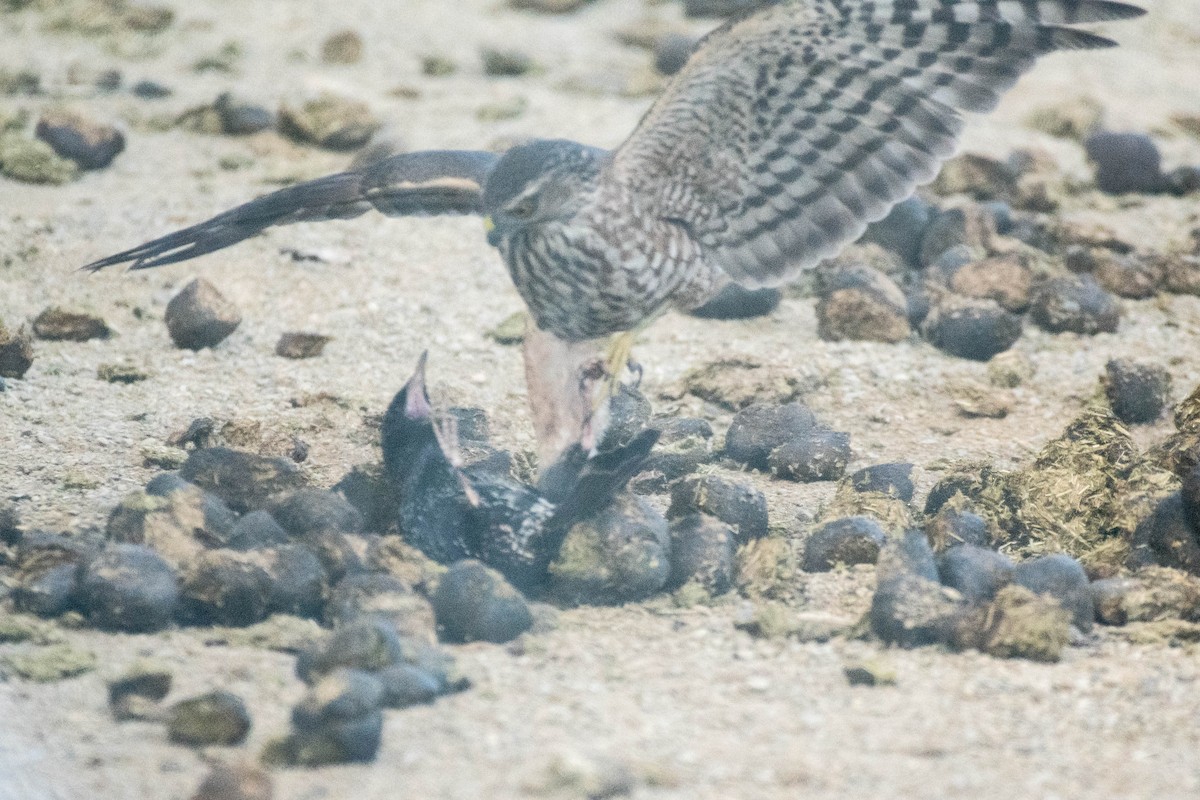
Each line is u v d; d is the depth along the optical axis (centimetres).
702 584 1011
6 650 889
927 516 1150
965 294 1600
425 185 1071
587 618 979
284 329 1530
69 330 1473
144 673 827
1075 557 1090
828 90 970
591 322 1029
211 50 2397
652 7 2742
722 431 1345
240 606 926
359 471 1083
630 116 2152
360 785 755
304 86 2238
